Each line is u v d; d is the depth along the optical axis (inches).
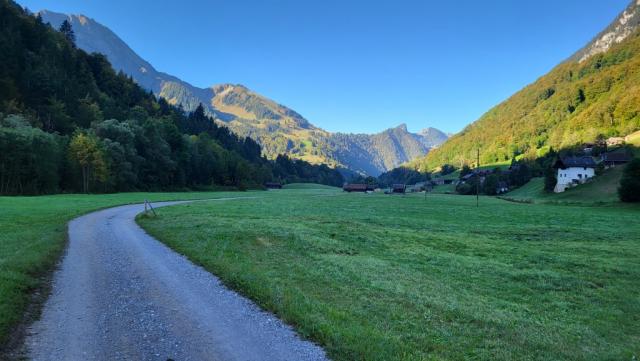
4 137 3233.3
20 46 6048.2
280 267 648.4
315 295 493.0
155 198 3100.4
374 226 1448.1
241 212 1824.6
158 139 5575.8
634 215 2269.9
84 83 7160.4
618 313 529.7
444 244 1067.9
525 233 1389.0
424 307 477.4
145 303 447.2
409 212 2358.5
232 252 757.3
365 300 485.7
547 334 421.1
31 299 446.0
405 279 632.4
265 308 437.4
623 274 762.8
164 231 1033.5
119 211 1704.0
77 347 324.2
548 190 4849.9
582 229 1519.4
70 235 964.0
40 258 623.8
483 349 362.0
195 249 767.7
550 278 708.0
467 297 556.7
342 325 382.0
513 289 633.0
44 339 338.3
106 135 4687.5
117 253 749.3
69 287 506.3
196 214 1599.4
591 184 4220.0
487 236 1299.2
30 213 1396.4
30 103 5521.7
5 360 293.7
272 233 1024.9
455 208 2829.7
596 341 417.1
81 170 4015.8
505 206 3166.8
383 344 340.5
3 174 3243.1
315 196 4963.1
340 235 1117.1
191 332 363.3
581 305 563.5
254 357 313.6
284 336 359.9
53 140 3693.4
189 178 6318.9
